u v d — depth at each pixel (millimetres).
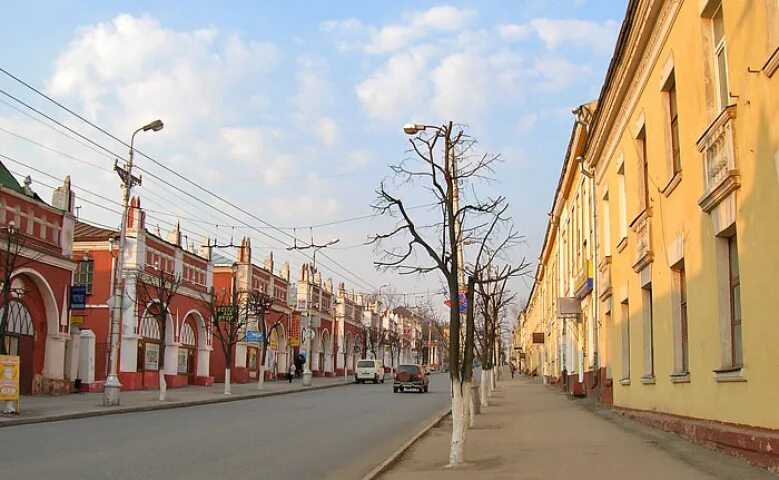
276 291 58406
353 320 80562
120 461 12750
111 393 25641
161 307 31281
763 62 9719
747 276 10477
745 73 10422
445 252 13141
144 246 37781
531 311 86625
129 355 36500
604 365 25266
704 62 12414
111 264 37438
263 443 16094
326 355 72312
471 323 16531
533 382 58344
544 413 23594
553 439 15742
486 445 14945
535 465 11867
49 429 18344
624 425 18188
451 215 12836
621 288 21312
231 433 18078
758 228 10031
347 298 79438
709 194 11805
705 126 12398
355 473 12125
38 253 29172
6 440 15664
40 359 30344
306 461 13445
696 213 13117
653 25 15930
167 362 40438
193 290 42938
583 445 14414
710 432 12164
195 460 13148
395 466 12398
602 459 12273
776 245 9430
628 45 17812
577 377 34312
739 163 10773
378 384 59500
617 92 19953
